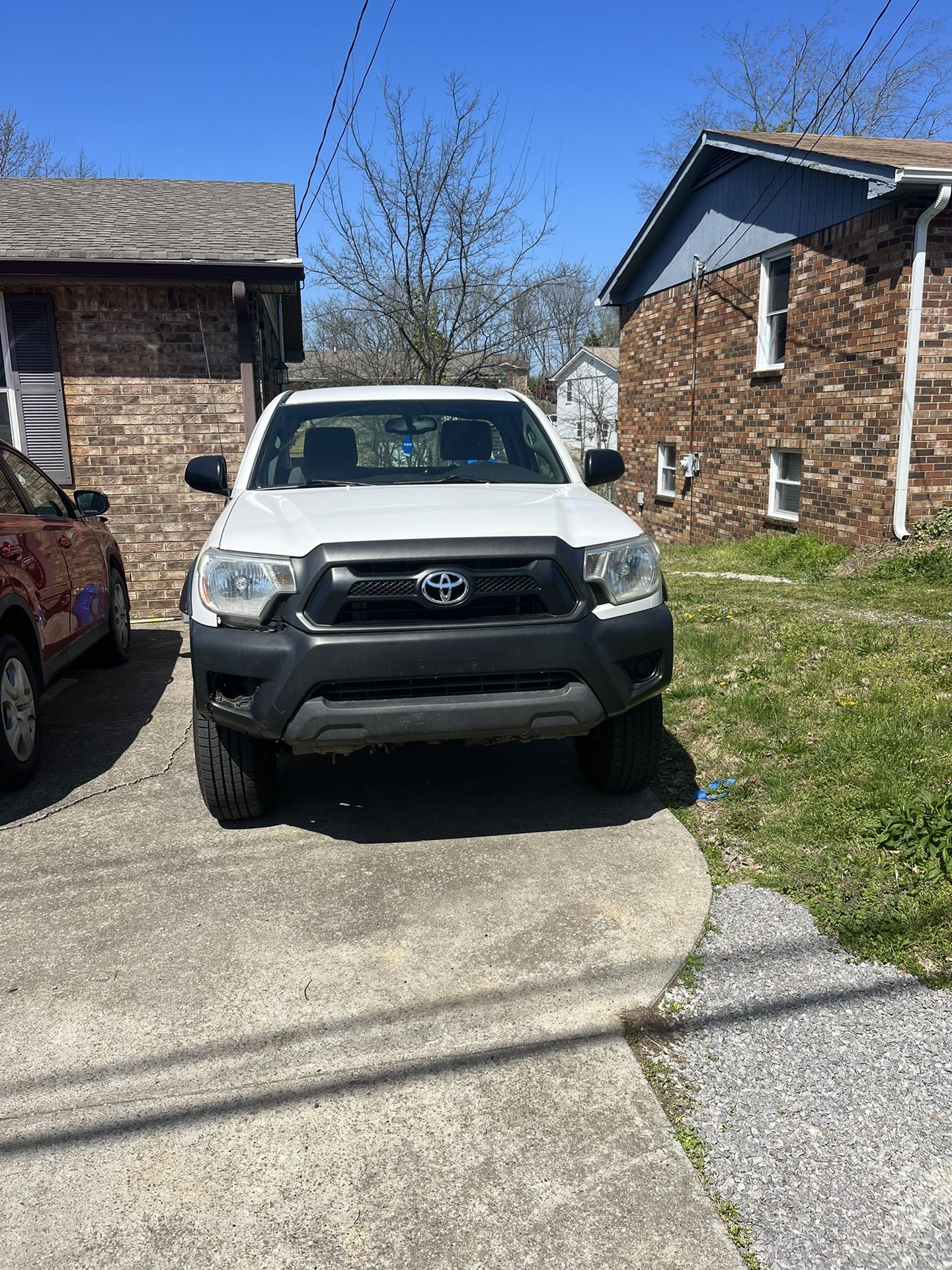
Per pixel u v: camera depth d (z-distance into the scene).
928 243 9.54
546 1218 2.13
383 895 3.55
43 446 9.30
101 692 6.66
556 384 51.06
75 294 9.16
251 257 9.02
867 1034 2.69
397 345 23.48
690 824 4.08
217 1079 2.59
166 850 3.98
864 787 4.07
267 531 3.70
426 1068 2.61
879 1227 2.07
